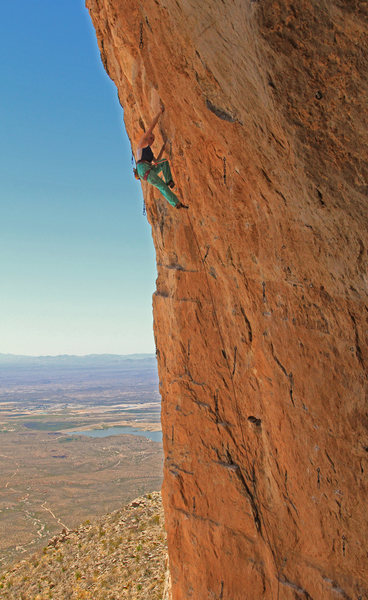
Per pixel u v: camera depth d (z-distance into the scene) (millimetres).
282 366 5730
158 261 9562
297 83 3723
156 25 5578
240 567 7012
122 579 17719
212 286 7523
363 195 3922
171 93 6223
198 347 7926
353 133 3680
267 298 5898
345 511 4980
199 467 7898
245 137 5000
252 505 6879
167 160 7324
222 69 4660
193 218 7496
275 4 3395
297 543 5910
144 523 23516
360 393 4617
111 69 10000
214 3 4090
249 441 6973
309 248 4879
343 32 3248
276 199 5098
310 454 5387
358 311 4520
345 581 5125
